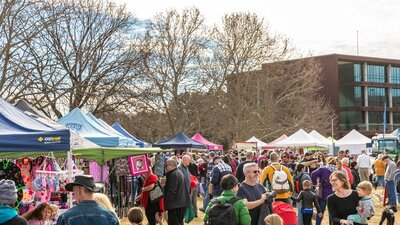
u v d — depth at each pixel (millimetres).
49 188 10344
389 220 13289
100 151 13953
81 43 34000
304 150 39750
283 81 54906
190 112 50906
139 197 13727
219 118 52469
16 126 8727
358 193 7660
